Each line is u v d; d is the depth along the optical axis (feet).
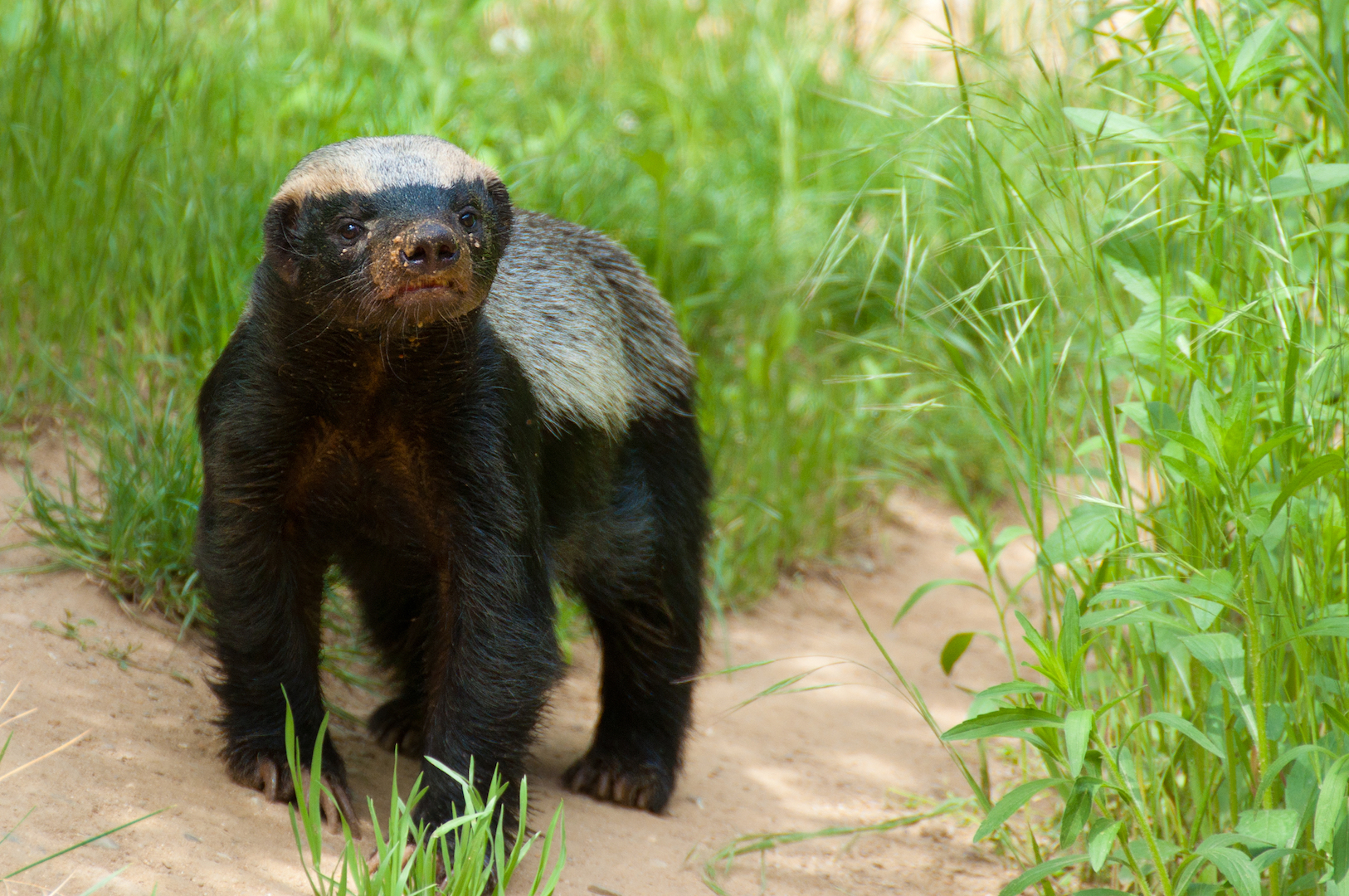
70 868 19.74
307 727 24.66
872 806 30.22
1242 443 20.08
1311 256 25.77
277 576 24.29
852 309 47.06
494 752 23.85
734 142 54.85
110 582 28.86
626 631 29.37
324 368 23.03
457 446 23.61
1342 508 22.27
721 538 38.47
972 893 26.53
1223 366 26.07
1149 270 24.32
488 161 41.98
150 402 32.30
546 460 26.37
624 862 25.41
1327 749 20.34
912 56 61.05
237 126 39.32
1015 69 40.34
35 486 29.22
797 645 37.65
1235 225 24.86
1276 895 21.16
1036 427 25.44
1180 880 19.84
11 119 35.42
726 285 45.88
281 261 22.65
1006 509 45.47
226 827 22.54
